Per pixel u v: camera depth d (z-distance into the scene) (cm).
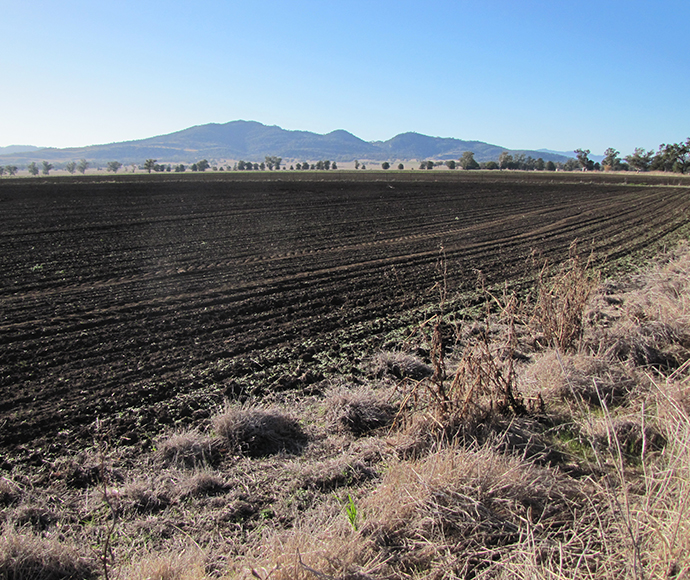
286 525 304
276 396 496
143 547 284
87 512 317
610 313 713
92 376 539
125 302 838
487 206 2800
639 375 484
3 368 560
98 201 2634
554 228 1931
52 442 406
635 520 255
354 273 1091
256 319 757
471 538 275
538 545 263
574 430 406
